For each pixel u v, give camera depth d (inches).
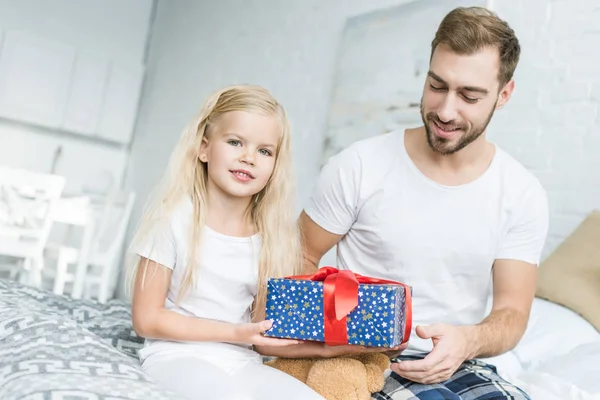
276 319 52.4
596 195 99.0
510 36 59.5
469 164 62.7
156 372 52.4
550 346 76.8
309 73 158.4
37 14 223.0
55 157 227.8
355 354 54.7
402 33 132.6
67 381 41.6
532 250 64.1
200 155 60.8
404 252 61.9
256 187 59.6
